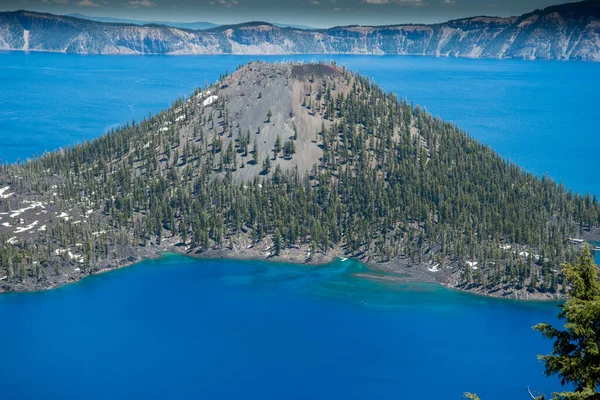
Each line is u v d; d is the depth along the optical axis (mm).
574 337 72062
